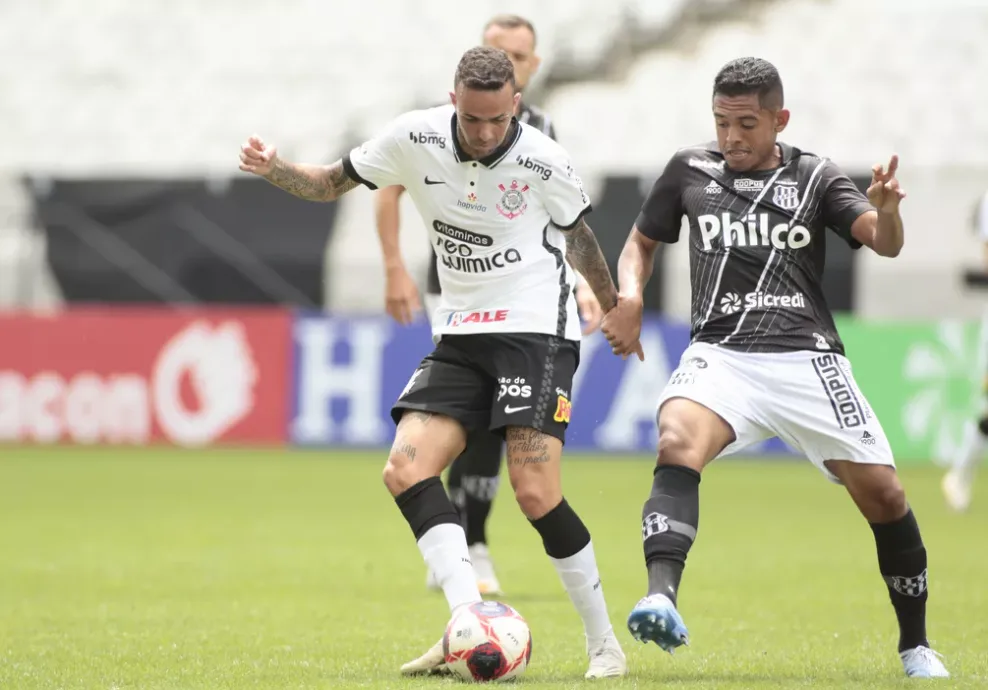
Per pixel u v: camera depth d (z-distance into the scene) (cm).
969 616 2198
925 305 6103
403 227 6488
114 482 4934
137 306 6831
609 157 7444
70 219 6862
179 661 1730
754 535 3531
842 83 7488
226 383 6259
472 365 1669
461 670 1552
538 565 2914
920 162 7175
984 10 7656
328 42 8206
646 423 5925
